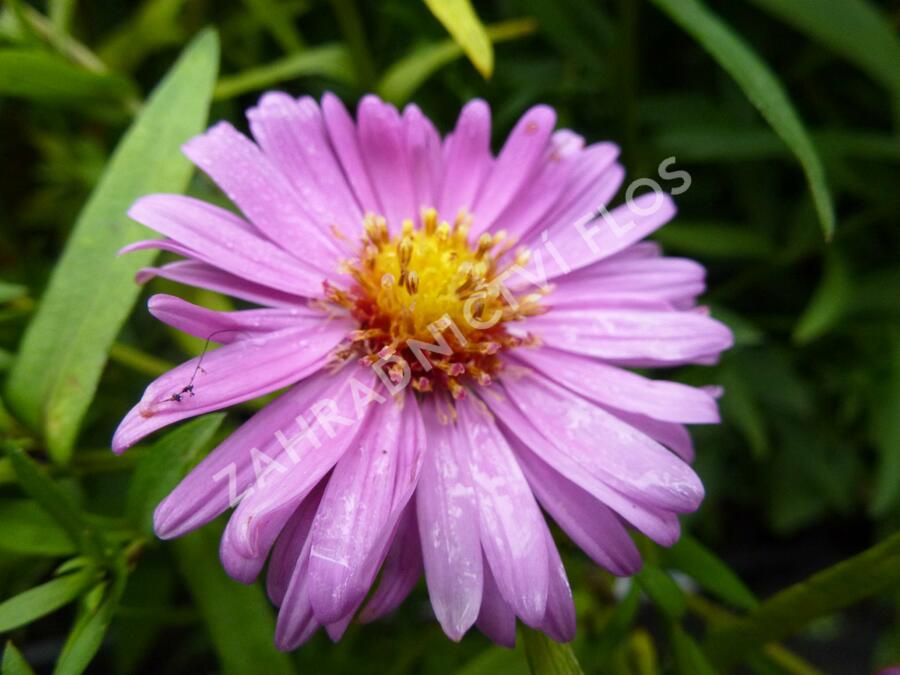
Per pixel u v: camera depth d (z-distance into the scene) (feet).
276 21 0.21
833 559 0.29
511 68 0.23
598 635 0.18
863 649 0.28
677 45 0.25
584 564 0.20
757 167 0.25
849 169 0.23
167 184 0.15
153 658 0.26
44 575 0.19
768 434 0.27
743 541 0.29
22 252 0.24
